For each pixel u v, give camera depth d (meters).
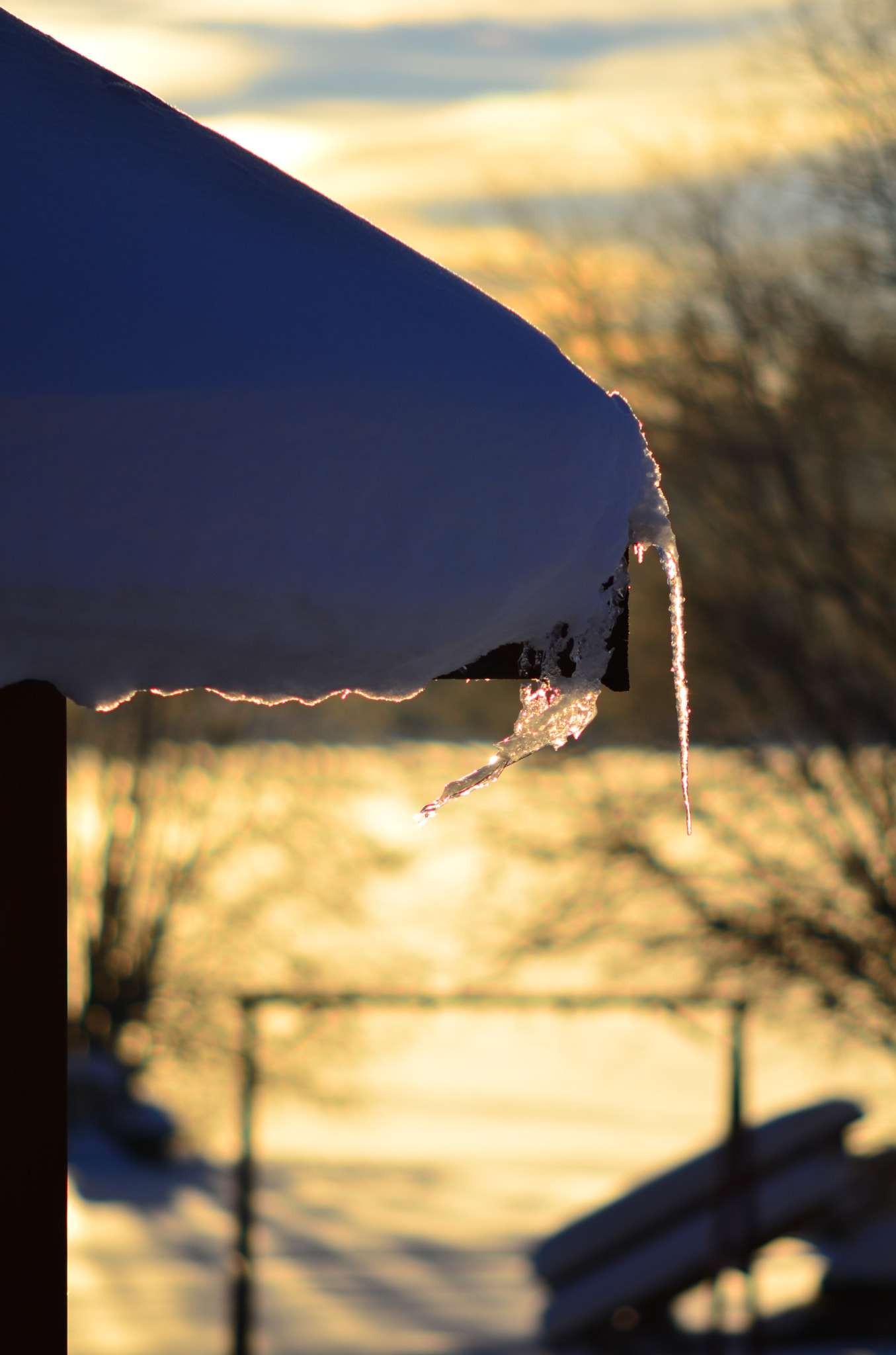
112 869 35.34
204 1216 29.97
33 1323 2.75
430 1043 48.16
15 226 2.54
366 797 34.97
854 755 20.08
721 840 20.77
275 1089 34.97
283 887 34.50
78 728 35.84
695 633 21.17
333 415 2.48
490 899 21.69
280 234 2.80
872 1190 19.52
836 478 20.48
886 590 20.12
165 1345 20.75
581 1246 18.33
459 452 2.58
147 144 2.95
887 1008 20.28
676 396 20.69
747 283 20.67
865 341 20.47
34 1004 2.78
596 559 2.75
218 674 2.52
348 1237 27.75
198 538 2.38
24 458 2.31
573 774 21.11
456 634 2.58
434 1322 21.86
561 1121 37.78
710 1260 17.06
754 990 20.62
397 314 2.67
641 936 20.81
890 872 19.64
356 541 2.48
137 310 2.44
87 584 2.33
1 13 3.17
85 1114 35.94
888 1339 18.27
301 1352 20.22
